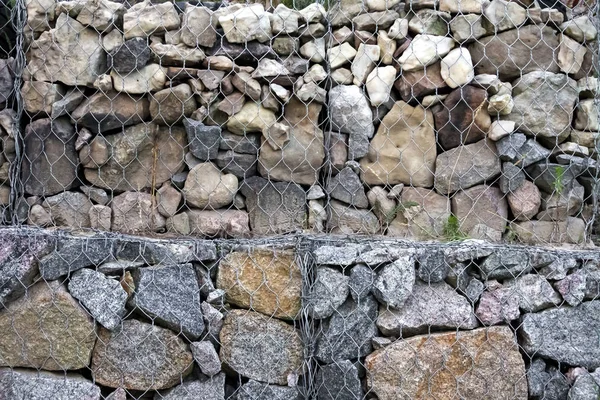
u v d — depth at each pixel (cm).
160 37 242
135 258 220
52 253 216
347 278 222
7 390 215
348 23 250
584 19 253
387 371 221
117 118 238
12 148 241
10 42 259
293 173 245
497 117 245
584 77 254
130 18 239
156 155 243
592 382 224
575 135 250
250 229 244
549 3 263
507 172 246
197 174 242
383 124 248
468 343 223
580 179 251
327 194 246
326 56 248
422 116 247
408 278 221
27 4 239
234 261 225
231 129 243
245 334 224
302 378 226
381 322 223
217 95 240
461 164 247
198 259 223
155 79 238
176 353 220
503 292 225
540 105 247
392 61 248
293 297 226
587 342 226
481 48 249
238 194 246
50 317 215
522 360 224
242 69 241
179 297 220
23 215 238
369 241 226
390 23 248
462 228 247
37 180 238
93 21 238
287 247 227
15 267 215
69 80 238
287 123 244
